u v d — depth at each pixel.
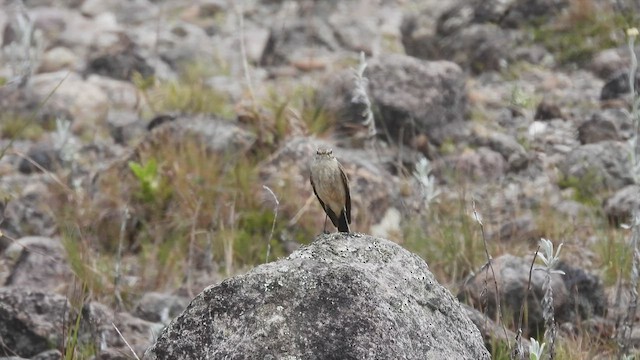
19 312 10.52
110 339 10.45
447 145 15.91
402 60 16.48
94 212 14.02
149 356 6.86
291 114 15.70
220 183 14.18
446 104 16.31
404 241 12.69
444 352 6.94
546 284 7.96
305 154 14.46
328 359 6.59
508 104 16.98
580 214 13.72
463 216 12.77
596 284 11.42
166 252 13.00
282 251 13.27
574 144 15.75
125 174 14.68
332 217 9.92
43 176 15.37
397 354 6.65
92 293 11.60
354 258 7.36
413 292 7.21
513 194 14.43
